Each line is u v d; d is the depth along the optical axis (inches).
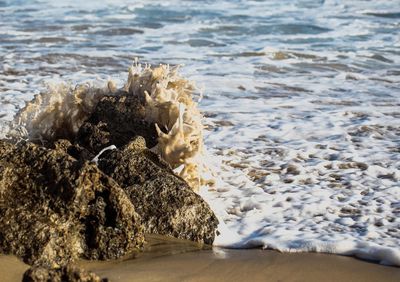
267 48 827.4
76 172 257.3
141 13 1127.6
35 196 258.4
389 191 350.3
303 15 1098.7
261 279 249.1
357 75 689.0
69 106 369.1
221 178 365.1
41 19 1051.9
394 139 453.1
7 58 731.4
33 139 364.8
